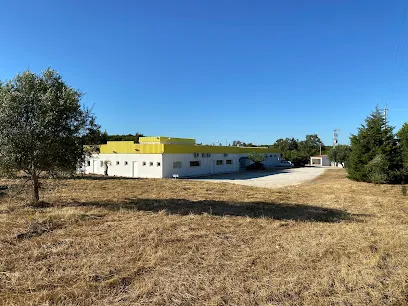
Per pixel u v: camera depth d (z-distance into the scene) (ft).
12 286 14.89
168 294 14.20
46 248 20.63
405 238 24.53
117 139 211.82
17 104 31.78
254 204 43.75
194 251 20.68
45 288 14.82
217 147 142.10
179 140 135.85
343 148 211.41
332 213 37.81
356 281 15.80
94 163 128.26
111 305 13.23
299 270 17.46
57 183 55.01
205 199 48.75
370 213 38.29
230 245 22.34
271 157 210.18
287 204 44.39
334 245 22.39
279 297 14.17
